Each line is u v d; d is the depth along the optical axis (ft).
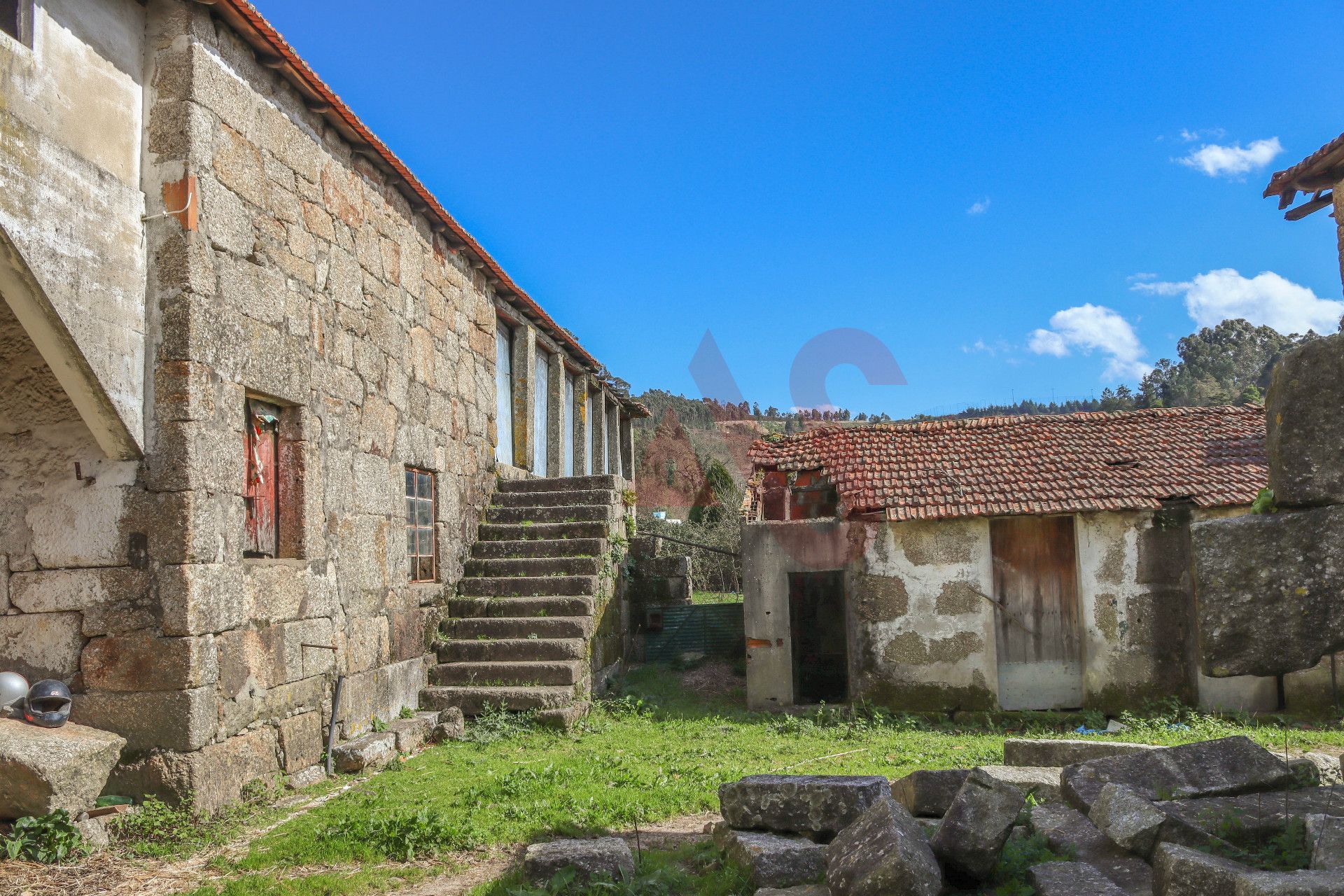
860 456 36.47
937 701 31.68
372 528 25.90
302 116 23.26
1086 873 11.16
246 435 20.88
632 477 57.72
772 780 15.07
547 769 21.24
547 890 12.80
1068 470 34.35
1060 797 15.11
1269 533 10.51
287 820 18.04
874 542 32.71
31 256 15.65
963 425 39.40
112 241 17.61
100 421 17.58
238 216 20.17
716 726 29.09
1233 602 10.52
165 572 17.79
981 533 32.19
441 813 17.72
